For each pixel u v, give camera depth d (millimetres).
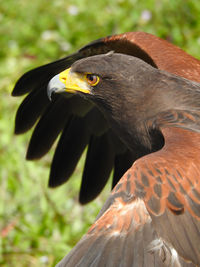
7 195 13391
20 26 17375
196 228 7473
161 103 9383
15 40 17078
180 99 9344
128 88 9562
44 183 13391
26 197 13297
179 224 7457
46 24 17312
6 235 12758
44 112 11672
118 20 16703
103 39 11234
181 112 9062
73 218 12859
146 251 7383
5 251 12391
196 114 9008
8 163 13758
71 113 11781
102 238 7457
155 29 16203
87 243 7457
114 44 11250
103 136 11758
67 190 13383
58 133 11773
